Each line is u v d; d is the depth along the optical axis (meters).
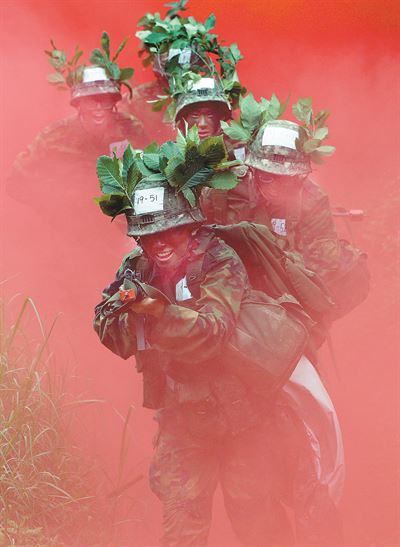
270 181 13.05
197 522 12.09
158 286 11.70
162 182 11.16
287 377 11.84
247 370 11.70
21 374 14.26
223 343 11.39
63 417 14.28
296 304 12.02
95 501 13.60
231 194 13.54
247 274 12.17
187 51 15.70
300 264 12.45
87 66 17.98
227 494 12.36
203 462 12.21
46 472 12.85
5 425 13.15
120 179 11.16
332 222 13.76
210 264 11.54
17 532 12.24
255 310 11.72
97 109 17.77
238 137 13.20
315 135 13.09
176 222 11.14
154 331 11.11
